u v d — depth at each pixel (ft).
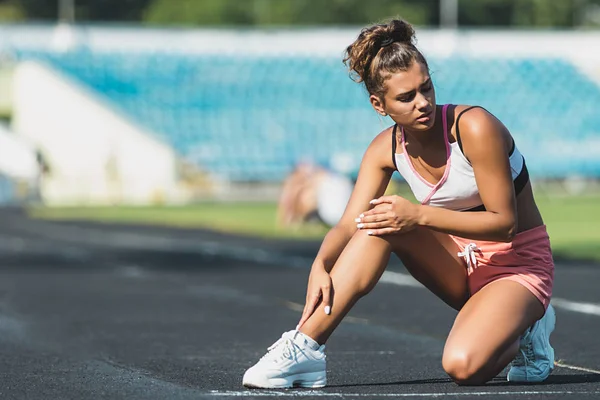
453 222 38.32
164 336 61.00
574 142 307.37
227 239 152.87
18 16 472.85
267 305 77.87
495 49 327.67
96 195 280.51
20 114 285.64
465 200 39.75
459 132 38.68
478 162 38.55
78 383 42.80
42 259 121.60
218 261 117.19
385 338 59.52
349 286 39.75
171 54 315.99
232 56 319.47
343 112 309.42
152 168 283.79
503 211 38.65
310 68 319.88
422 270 41.06
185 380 43.75
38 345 56.75
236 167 289.53
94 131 284.82
